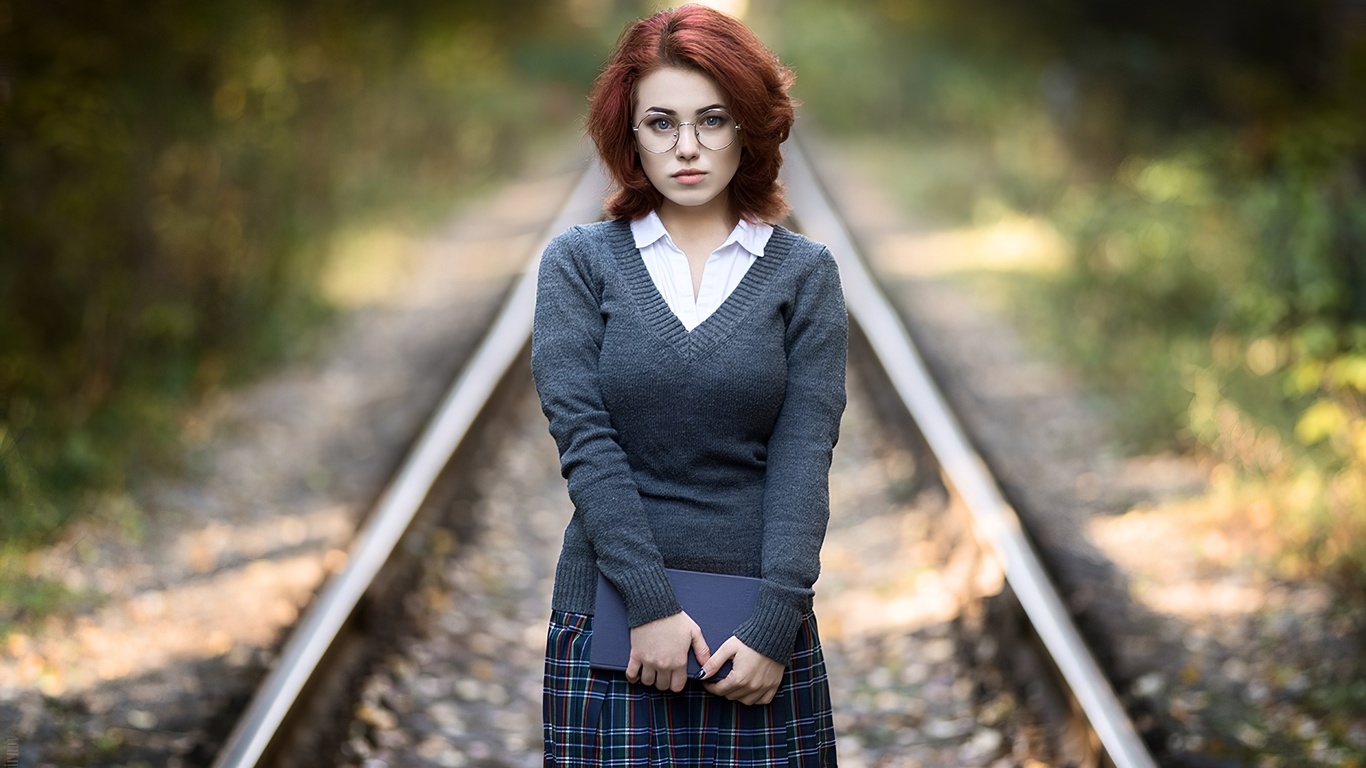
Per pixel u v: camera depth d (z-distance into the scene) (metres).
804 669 3.84
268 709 6.07
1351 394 10.54
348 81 23.64
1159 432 11.71
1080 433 12.15
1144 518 9.91
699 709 3.74
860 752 6.50
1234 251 14.36
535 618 8.20
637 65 3.77
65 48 13.23
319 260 17.23
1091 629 7.77
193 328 13.26
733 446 3.75
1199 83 25.95
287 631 7.58
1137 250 15.21
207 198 14.43
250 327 14.32
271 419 12.35
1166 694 7.03
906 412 11.35
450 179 26.95
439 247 21.11
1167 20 28.86
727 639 3.65
